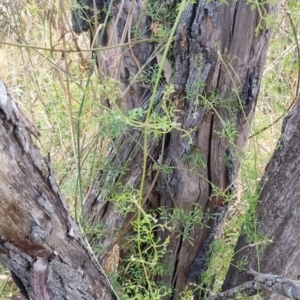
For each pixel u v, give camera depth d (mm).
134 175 881
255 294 903
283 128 847
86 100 859
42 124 1316
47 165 577
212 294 1041
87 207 943
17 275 689
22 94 1451
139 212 733
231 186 917
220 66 762
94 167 938
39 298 619
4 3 1054
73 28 956
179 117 812
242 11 720
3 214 535
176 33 761
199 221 905
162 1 801
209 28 732
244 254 940
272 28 770
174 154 851
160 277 987
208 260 983
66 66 936
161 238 946
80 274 701
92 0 898
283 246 891
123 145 875
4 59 1455
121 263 967
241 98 805
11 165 508
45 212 575
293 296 769
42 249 607
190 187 880
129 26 833
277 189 858
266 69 1229
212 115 805
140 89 896
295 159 827
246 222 885
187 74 780
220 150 848
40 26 1277
